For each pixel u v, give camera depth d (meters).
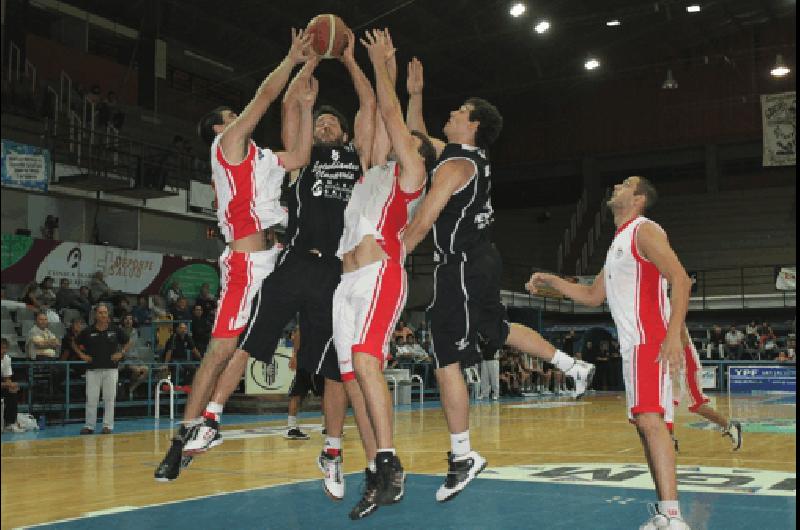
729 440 8.71
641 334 3.72
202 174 21.47
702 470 6.27
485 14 25.19
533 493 5.20
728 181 32.38
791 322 25.70
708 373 23.39
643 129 32.81
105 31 22.72
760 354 23.34
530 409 15.50
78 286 15.58
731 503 4.71
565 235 32.25
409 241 3.84
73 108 20.45
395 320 3.86
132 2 22.38
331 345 4.34
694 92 31.95
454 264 4.10
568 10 25.41
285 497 5.16
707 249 29.95
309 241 4.21
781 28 29.98
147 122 22.81
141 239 19.25
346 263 3.96
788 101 27.12
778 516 4.29
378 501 3.62
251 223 3.97
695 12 27.33
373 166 4.02
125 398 13.77
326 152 4.30
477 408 15.87
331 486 4.56
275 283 4.12
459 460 4.14
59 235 17.59
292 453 7.91
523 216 35.06
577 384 4.27
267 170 3.95
